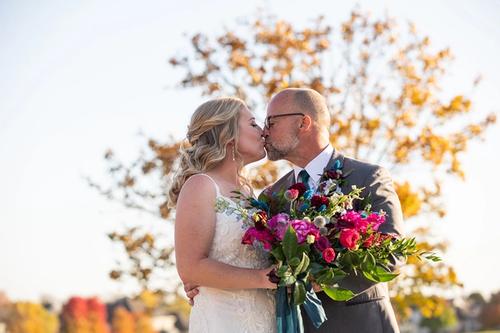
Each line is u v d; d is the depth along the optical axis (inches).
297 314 166.1
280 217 160.7
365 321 173.6
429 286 345.4
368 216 163.3
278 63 360.2
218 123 175.0
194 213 166.2
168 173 347.6
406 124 346.3
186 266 165.8
